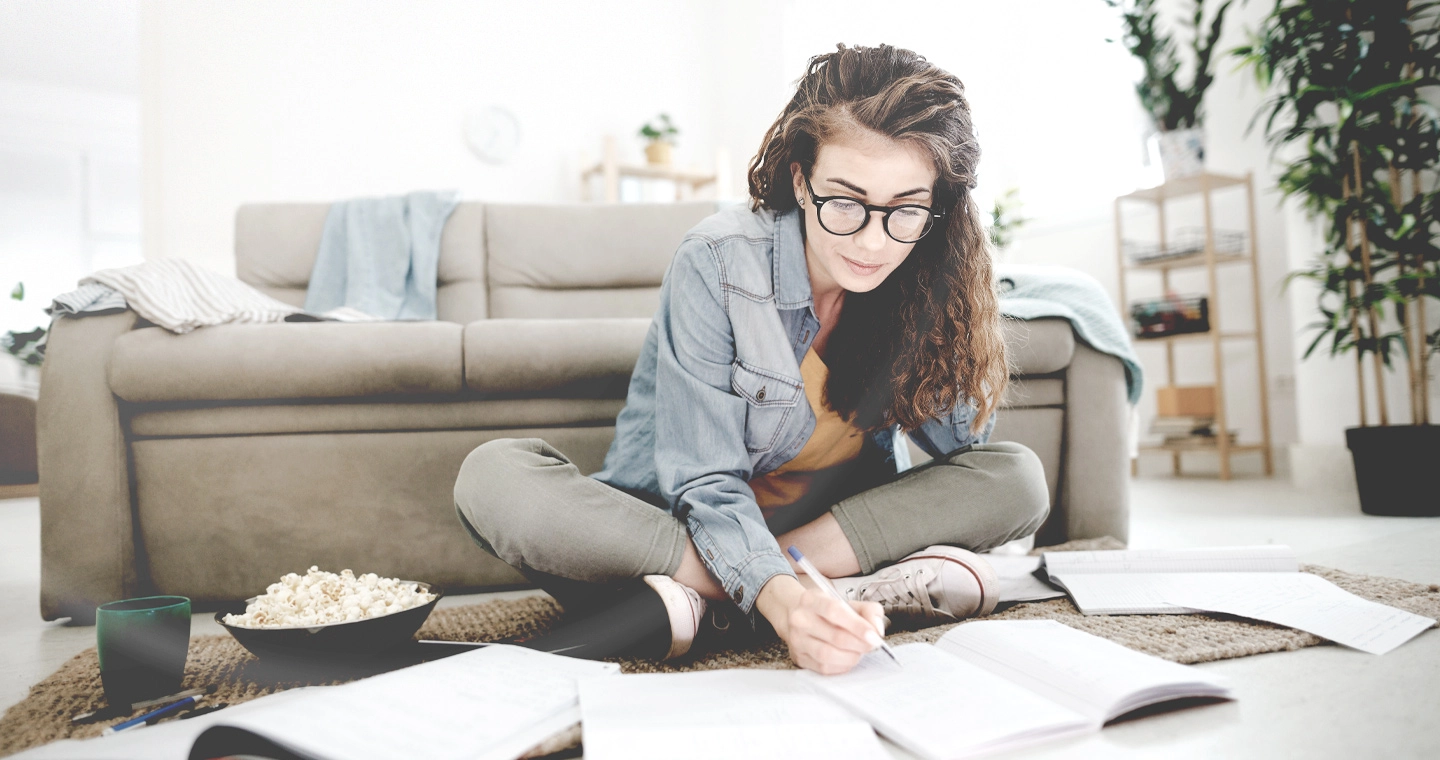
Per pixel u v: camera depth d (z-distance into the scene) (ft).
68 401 4.31
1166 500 7.98
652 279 7.94
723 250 3.02
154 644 2.55
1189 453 11.41
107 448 4.33
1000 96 13.20
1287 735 2.08
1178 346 11.30
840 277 2.84
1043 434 5.24
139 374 4.27
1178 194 10.44
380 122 12.66
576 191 14.21
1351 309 7.24
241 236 7.69
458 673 2.37
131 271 4.63
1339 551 4.99
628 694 2.20
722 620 2.94
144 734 2.09
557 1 14.15
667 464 2.97
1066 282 5.51
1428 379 7.38
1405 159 6.99
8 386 11.50
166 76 11.34
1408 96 6.84
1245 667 2.63
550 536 2.88
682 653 2.83
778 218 3.08
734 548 2.72
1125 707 2.12
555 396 4.76
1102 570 3.71
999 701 2.12
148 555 4.45
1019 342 5.01
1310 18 7.00
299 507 4.51
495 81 13.56
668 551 2.89
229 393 4.39
